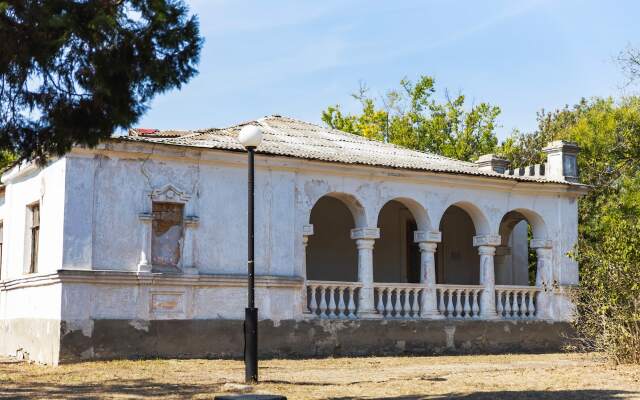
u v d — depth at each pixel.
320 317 19.75
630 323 17.50
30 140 11.67
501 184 22.80
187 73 10.95
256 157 19.05
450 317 21.72
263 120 24.11
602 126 33.66
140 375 14.92
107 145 17.30
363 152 22.62
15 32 10.30
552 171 24.58
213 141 19.34
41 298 17.97
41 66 10.60
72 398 11.98
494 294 22.64
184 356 17.91
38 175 19.06
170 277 17.84
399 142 44.41
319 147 21.81
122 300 17.33
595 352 21.31
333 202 24.00
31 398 12.04
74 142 11.95
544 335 22.97
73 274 16.80
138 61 10.72
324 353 19.59
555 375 15.04
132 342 17.36
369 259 20.70
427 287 21.53
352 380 14.30
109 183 17.52
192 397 12.00
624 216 31.05
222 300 18.52
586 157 33.81
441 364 18.03
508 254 26.08
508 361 19.09
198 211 18.45
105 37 10.46
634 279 17.66
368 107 45.56
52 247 17.61
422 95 45.44
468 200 22.45
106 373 15.17
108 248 17.34
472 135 45.06
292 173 19.72
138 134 19.45
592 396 12.05
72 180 17.16
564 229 23.97
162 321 17.73
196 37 10.85
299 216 19.78
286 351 19.11
